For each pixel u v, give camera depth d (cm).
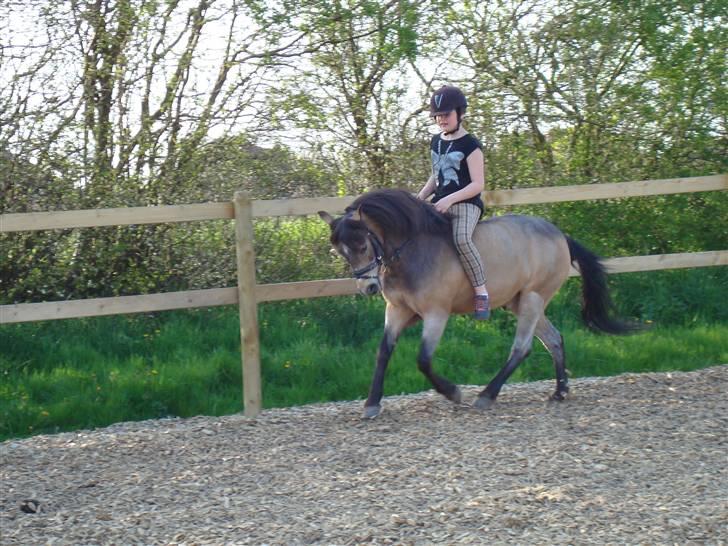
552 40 1030
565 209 989
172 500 473
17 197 881
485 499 444
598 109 1026
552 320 912
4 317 613
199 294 650
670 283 971
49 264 886
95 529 431
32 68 873
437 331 623
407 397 701
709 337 846
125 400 692
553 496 444
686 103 1020
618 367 789
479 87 1020
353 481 488
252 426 625
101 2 912
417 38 968
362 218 589
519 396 691
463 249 615
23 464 551
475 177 620
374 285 580
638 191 769
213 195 943
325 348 804
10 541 420
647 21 1001
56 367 762
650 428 580
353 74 1009
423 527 415
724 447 536
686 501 439
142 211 634
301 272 926
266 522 431
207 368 744
